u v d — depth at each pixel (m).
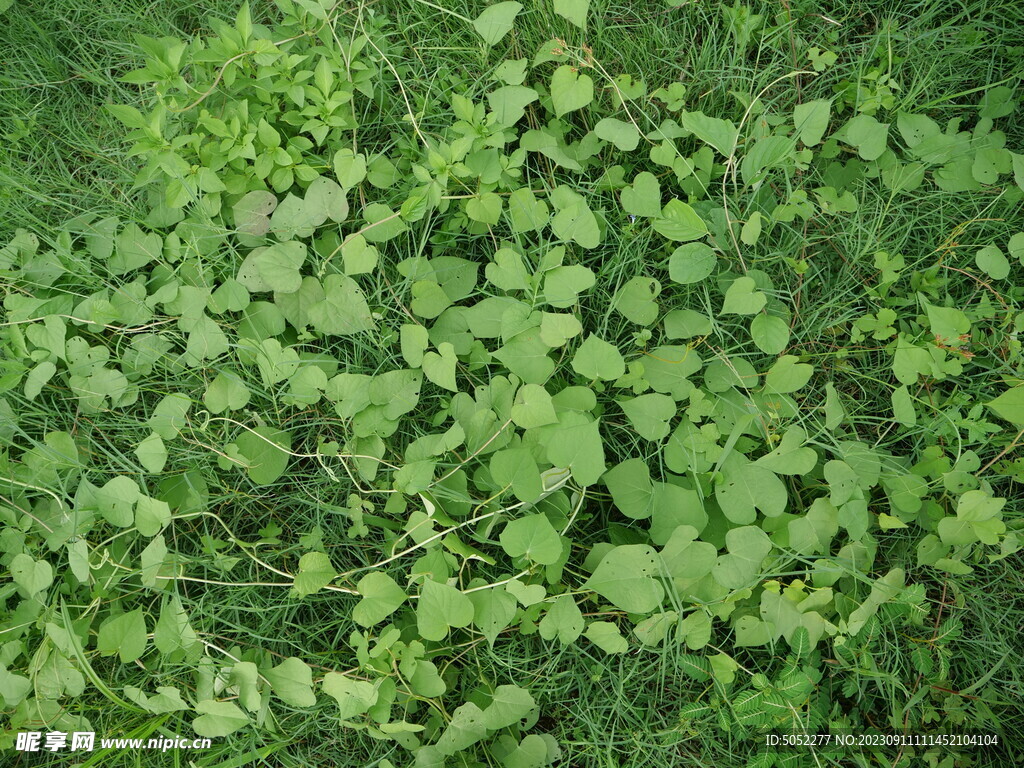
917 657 0.69
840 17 0.81
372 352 0.73
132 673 0.70
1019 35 0.79
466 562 0.67
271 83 0.72
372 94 0.73
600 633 0.64
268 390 0.73
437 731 0.68
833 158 0.78
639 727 0.70
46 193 0.78
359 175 0.70
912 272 0.77
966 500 0.66
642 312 0.72
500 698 0.65
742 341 0.75
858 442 0.70
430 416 0.73
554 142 0.74
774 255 0.75
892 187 0.76
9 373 0.71
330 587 0.65
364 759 0.70
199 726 0.64
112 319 0.72
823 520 0.66
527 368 0.69
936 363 0.70
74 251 0.76
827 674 0.71
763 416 0.70
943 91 0.80
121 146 0.79
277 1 0.73
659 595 0.64
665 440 0.72
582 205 0.70
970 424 0.70
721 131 0.71
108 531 0.70
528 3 0.79
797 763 0.68
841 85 0.78
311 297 0.72
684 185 0.75
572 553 0.71
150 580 0.66
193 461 0.72
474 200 0.72
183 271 0.74
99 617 0.70
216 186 0.71
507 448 0.68
